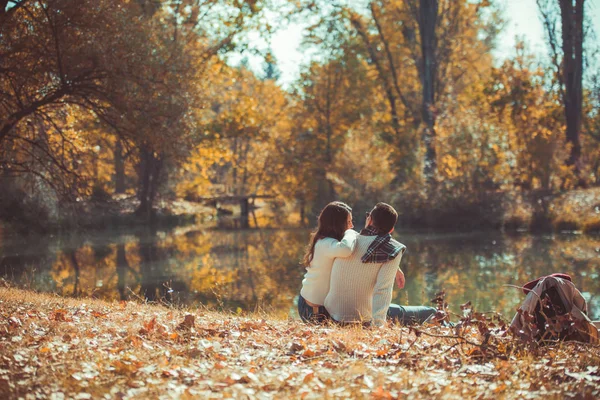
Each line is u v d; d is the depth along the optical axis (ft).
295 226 117.39
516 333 15.33
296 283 52.13
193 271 58.90
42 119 58.13
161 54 57.16
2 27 49.93
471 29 146.51
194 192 164.25
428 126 128.88
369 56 151.94
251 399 11.59
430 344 16.52
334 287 19.77
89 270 58.59
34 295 30.07
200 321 21.27
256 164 175.63
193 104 59.67
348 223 20.84
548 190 115.34
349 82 144.97
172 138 56.13
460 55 149.28
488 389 12.24
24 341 16.67
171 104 55.93
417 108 152.66
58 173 59.06
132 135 56.18
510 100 133.80
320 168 142.92
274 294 46.85
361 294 19.62
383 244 19.36
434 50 133.59
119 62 51.83
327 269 20.29
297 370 13.65
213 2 99.96
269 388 12.48
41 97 54.95
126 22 55.06
